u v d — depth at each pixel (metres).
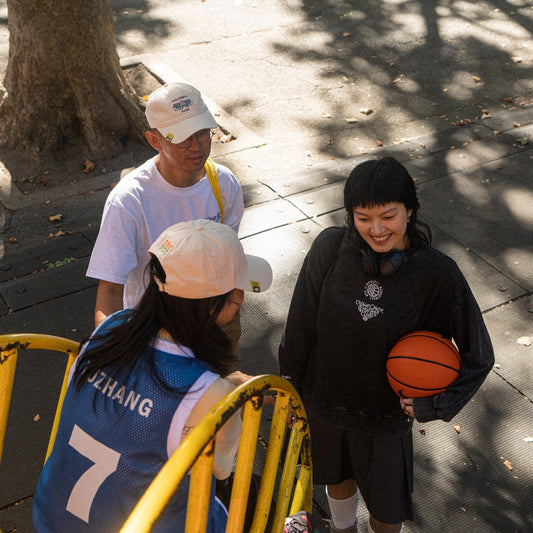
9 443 3.66
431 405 2.26
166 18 9.68
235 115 7.43
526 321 4.55
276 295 4.75
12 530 3.23
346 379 2.40
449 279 2.22
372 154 6.59
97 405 1.65
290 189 5.96
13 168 6.42
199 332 1.65
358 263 2.25
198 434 1.38
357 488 3.06
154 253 1.67
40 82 6.42
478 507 3.37
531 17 10.07
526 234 5.43
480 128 7.02
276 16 9.88
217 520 1.83
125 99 6.78
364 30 9.52
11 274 5.05
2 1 10.01
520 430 3.79
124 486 1.61
